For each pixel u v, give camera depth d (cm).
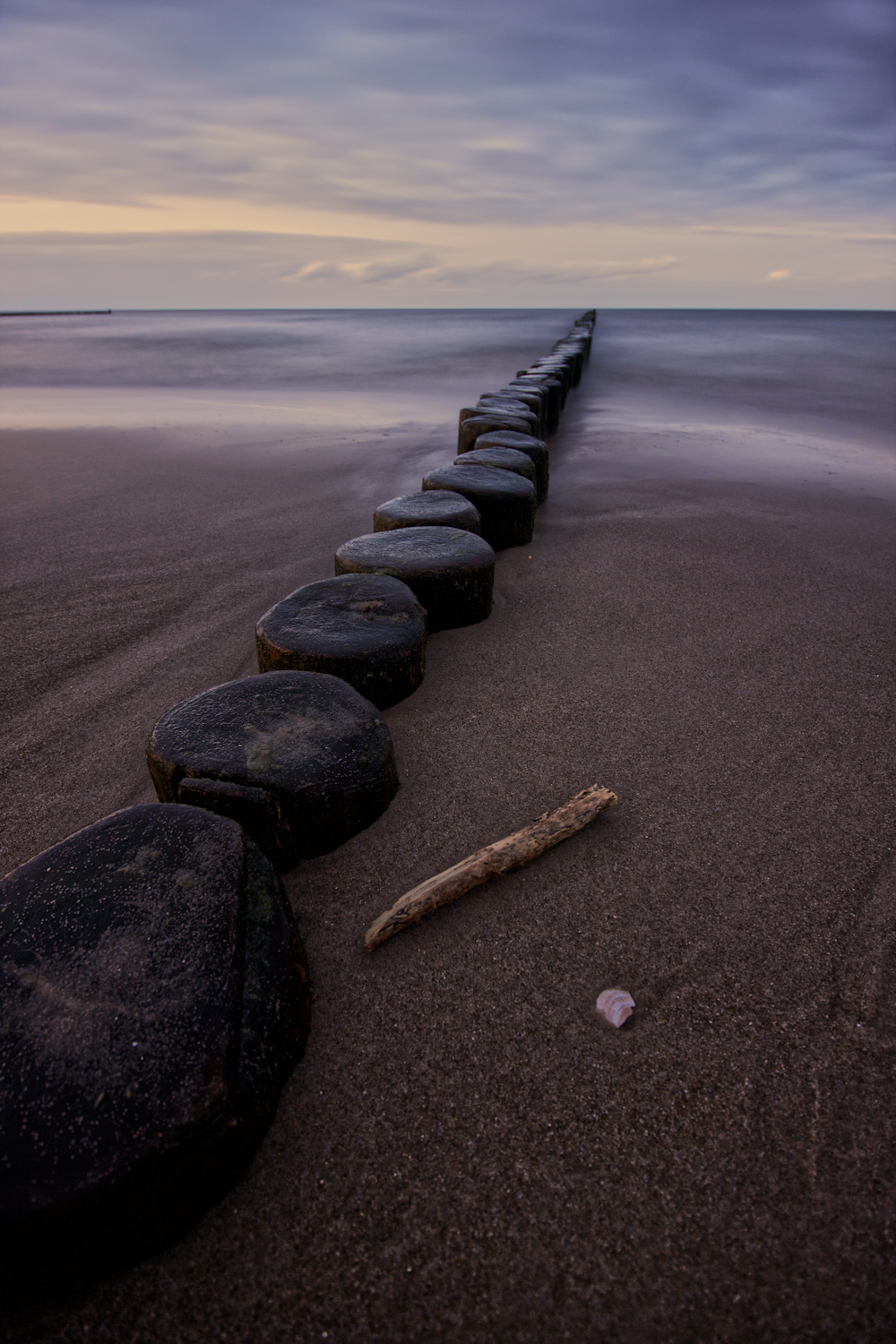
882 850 194
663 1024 148
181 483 593
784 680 283
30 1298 106
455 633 320
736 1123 129
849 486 583
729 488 561
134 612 352
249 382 1291
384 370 1419
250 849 153
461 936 169
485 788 220
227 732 192
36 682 288
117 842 150
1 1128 103
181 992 121
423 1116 130
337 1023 147
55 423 872
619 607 348
